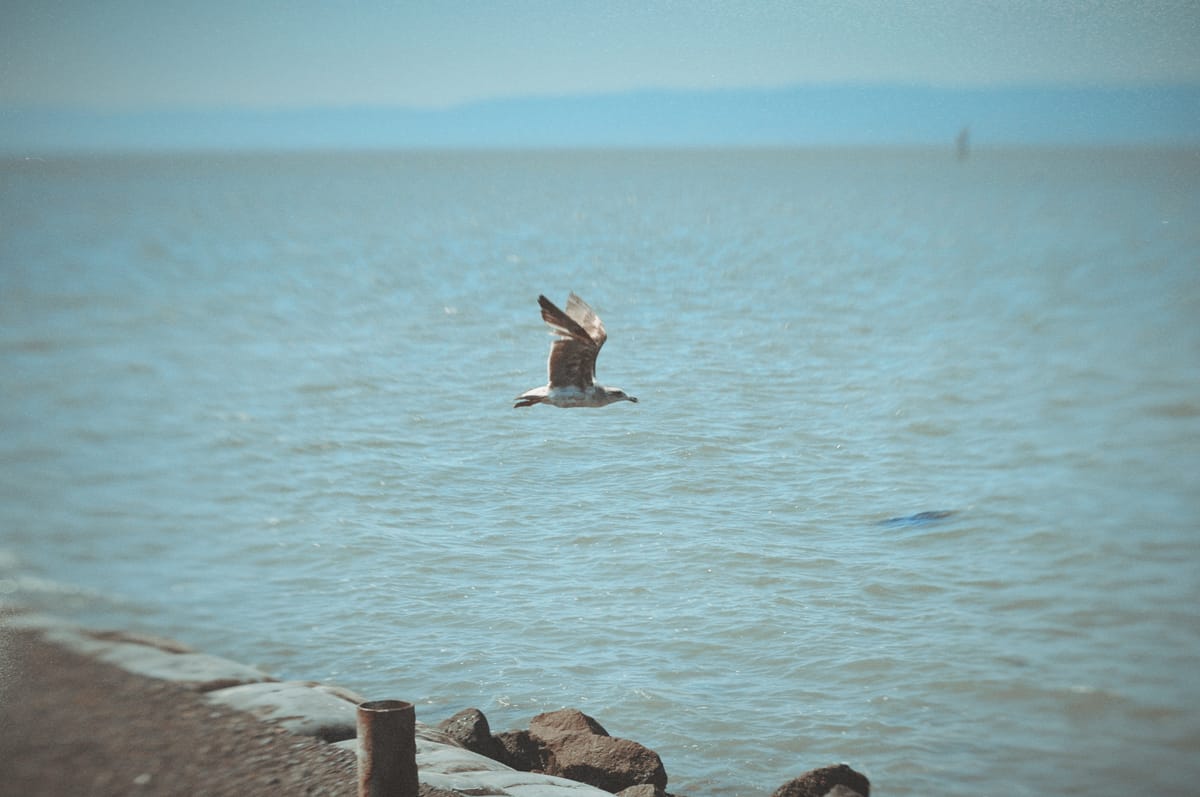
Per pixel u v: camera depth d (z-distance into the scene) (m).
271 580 23.17
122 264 91.38
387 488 29.58
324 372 45.06
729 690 19.25
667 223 148.25
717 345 51.97
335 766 13.33
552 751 16.42
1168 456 31.92
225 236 122.88
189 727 14.00
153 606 21.39
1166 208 149.50
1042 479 30.00
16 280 78.12
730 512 27.84
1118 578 23.28
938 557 24.67
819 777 15.15
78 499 27.67
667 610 22.19
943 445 33.59
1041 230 119.38
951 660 19.97
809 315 62.03
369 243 116.50
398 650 20.48
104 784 12.51
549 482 30.38
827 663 20.03
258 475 30.39
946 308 63.78
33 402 39.09
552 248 111.69
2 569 22.62
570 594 22.98
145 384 42.53
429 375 44.72
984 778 16.62
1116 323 55.94
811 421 36.75
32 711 14.21
